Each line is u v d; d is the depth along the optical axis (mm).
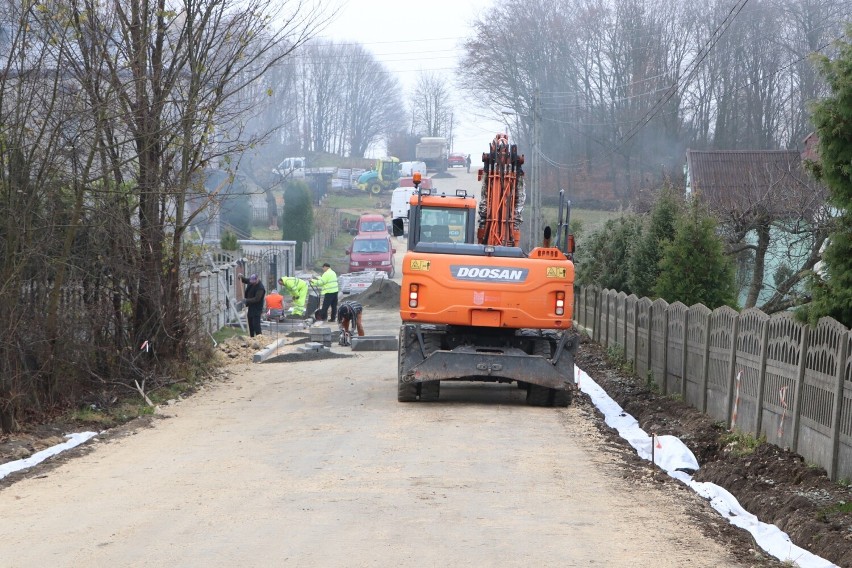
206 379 18531
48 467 10391
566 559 6805
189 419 13930
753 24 49438
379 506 8391
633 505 8602
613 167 65312
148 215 16281
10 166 12328
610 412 15023
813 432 9578
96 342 15453
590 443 11906
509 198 17812
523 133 69750
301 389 17219
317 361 22312
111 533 7570
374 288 41219
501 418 13805
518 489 9156
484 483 9406
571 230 33594
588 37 64875
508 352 15023
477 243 18016
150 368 16703
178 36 16625
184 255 18062
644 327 17938
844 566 6695
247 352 23406
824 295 9531
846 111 9070
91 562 6781
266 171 79125
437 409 14609
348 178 98500
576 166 65375
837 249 9414
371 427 12836
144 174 15977
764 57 49719
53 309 13336
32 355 13344
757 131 51938
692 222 17609
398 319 35031
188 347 18281
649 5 61469
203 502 8602
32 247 12445
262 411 14602
